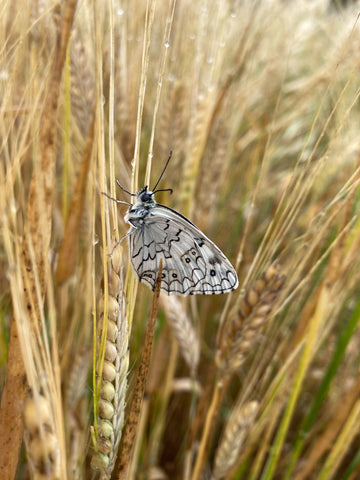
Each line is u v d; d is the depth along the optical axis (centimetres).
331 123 23
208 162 20
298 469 20
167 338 18
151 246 15
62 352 17
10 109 12
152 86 20
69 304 18
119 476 12
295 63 33
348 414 16
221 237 24
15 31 14
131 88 18
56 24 12
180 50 20
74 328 18
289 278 15
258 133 25
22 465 17
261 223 26
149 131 20
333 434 16
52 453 10
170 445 22
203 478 20
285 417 16
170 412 21
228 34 21
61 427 10
